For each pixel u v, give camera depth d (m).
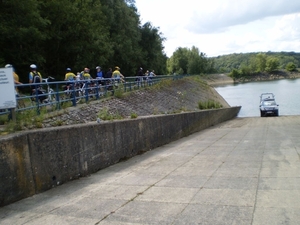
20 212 4.96
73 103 12.56
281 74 163.75
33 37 26.19
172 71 131.38
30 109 9.14
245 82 144.88
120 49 48.66
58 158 6.65
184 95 33.91
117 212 4.75
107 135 8.73
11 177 5.43
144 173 7.55
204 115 22.89
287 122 25.53
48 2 30.97
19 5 24.86
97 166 8.15
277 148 10.77
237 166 7.78
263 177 6.39
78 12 34.09
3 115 7.79
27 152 5.80
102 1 49.03
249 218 4.16
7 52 26.16
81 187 6.45
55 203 5.39
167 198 5.31
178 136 16.08
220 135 17.28
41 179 6.14
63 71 36.03
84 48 35.69
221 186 5.87
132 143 10.39
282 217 4.12
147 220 4.34
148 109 19.61
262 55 168.38
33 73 11.30
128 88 21.92
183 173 7.25
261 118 34.50
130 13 59.31
